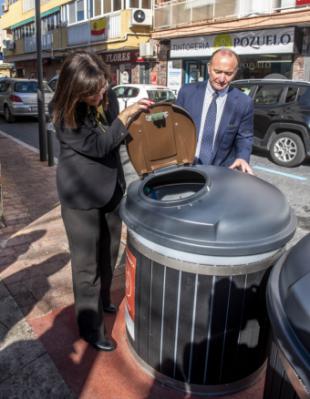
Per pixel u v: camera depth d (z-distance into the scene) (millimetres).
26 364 2529
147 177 2453
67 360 2564
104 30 24078
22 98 15516
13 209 5227
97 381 2408
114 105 2627
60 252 3979
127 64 23672
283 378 1535
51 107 2297
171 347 2229
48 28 32281
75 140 2236
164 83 21094
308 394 1305
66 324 2902
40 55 7887
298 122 8547
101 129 2391
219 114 3039
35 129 14016
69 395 2316
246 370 2287
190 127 2582
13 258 3850
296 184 7430
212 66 2922
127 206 2307
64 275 3549
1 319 2939
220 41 17062
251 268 2018
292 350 1349
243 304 2088
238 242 1947
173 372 2289
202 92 3105
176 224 2006
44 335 2785
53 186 6367
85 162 2359
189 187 2643
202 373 2225
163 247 2041
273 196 2240
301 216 5672
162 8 19594
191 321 2115
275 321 1457
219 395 2281
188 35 18281
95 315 2635
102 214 2666
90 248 2516
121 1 22531
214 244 1936
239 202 2094
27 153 9305
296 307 1399
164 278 2113
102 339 2658
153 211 2113
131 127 2428
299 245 1671
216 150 3102
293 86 8898
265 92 9352
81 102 2240
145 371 2449
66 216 2475
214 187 2201
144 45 20828
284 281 1555
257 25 14922
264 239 1984
